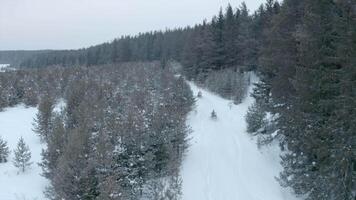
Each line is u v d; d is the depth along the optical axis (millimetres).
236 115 43531
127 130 21422
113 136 21188
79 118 25094
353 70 16000
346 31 16625
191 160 27391
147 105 31141
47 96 42219
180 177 22812
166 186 21281
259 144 28922
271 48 26547
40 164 22016
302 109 18625
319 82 17594
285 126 21688
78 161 16391
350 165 16969
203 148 30312
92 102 30797
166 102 37094
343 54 16312
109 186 16078
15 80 48688
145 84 49344
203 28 75875
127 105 32281
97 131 22312
